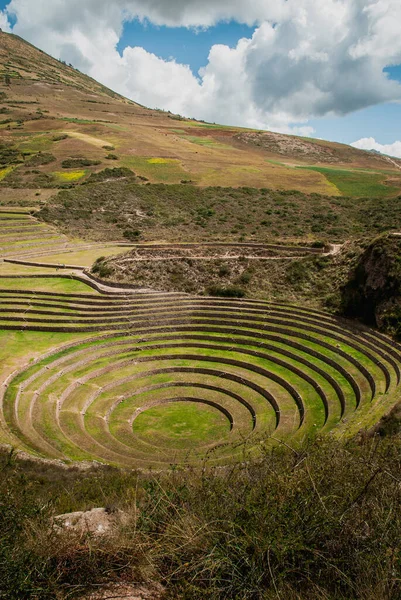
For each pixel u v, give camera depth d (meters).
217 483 9.40
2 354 39.56
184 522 7.74
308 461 9.15
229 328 47.06
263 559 6.87
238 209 86.38
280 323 47.03
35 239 69.94
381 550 6.89
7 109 165.38
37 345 41.88
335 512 7.53
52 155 113.31
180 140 149.12
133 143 131.88
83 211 83.06
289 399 35.47
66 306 49.16
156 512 8.51
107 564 7.48
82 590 7.14
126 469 24.94
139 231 75.19
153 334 46.06
